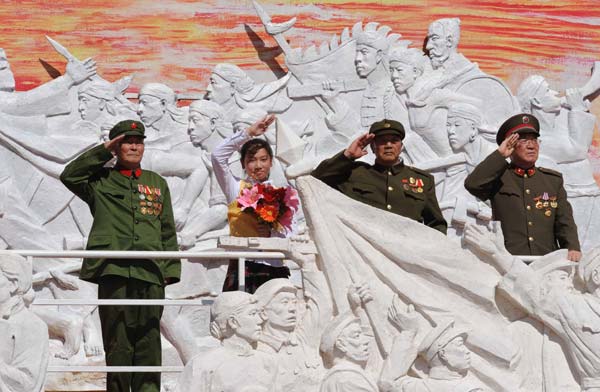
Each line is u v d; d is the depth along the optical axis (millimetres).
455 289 24000
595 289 24094
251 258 23891
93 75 31156
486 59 33031
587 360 23500
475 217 31609
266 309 23250
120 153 25141
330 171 24828
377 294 23672
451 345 23266
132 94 31641
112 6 32000
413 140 31688
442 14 32969
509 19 33250
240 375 22641
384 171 25344
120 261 24219
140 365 24391
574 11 33406
